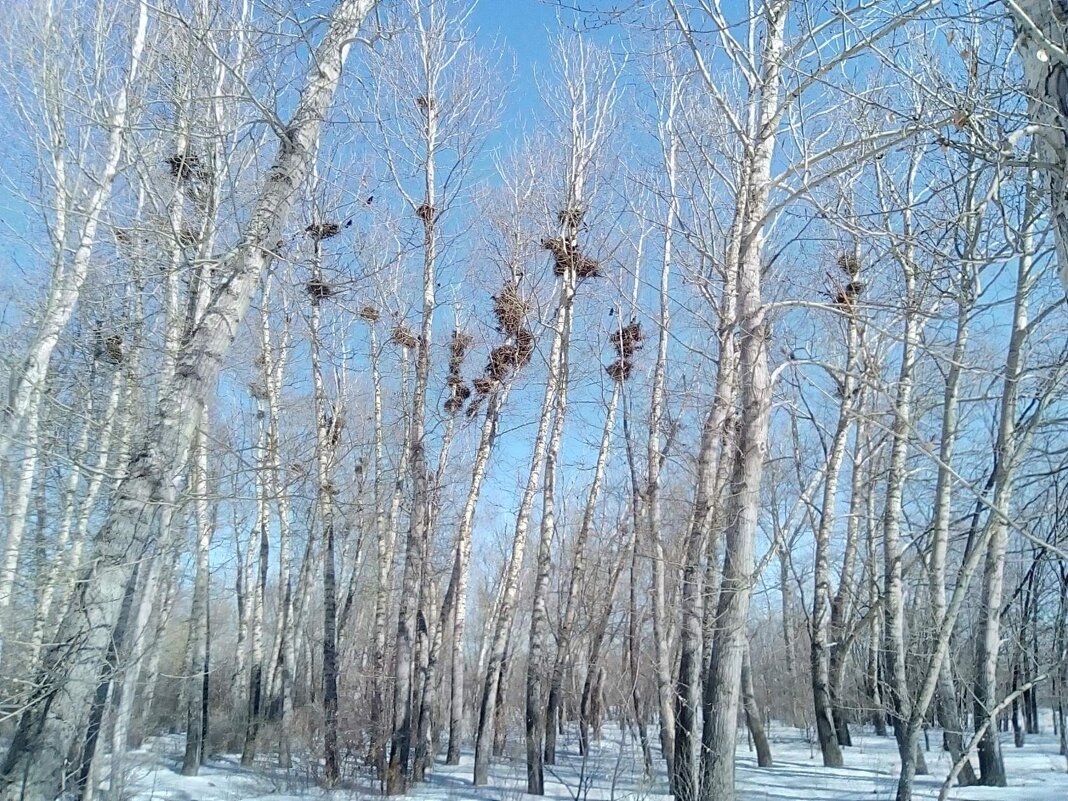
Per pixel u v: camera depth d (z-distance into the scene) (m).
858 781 13.60
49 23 11.02
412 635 14.30
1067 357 8.84
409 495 19.52
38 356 9.70
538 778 13.39
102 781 7.54
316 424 16.97
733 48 9.70
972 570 9.09
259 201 7.70
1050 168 3.55
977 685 12.55
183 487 8.59
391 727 14.40
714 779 8.69
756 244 9.60
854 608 17.84
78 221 11.16
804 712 22.94
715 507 10.08
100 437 9.29
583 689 20.27
